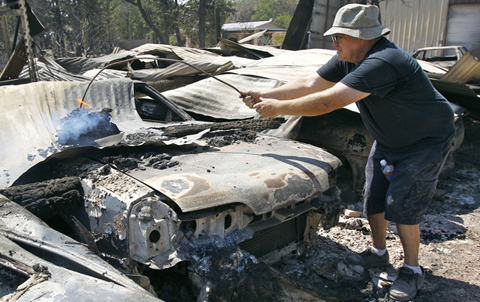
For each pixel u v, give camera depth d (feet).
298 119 16.57
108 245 8.04
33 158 9.48
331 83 11.00
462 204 16.53
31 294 5.73
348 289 10.12
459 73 22.13
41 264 6.25
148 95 14.70
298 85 11.07
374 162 10.80
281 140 12.53
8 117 11.10
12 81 19.75
